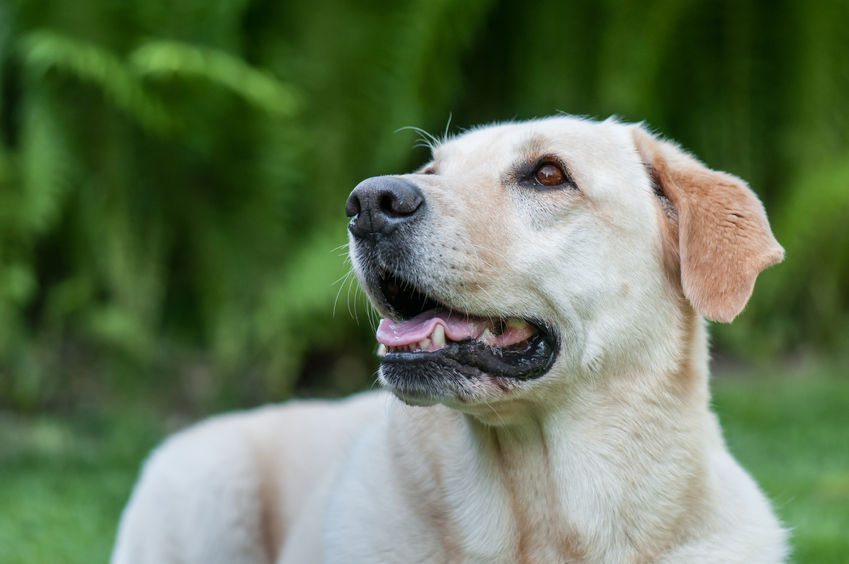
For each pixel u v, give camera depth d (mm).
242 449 4715
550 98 9477
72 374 9133
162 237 9031
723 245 3424
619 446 3357
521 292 3301
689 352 3506
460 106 9984
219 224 9102
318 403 5039
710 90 9906
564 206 3363
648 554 3357
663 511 3365
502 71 9922
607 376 3357
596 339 3348
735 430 7984
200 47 8703
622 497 3346
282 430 4812
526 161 3443
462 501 3357
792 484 6422
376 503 3480
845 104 9711
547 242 3334
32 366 8531
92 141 8648
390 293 3355
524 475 3381
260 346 9102
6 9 8523
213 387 9086
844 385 9195
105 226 8641
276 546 4590
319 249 8836
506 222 3330
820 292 10148
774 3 9703
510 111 9859
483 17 9219
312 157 9141
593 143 3520
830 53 9586
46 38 7906
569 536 3363
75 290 8781
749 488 3609
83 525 6047
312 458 4527
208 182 9141
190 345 9562
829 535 5352
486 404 3236
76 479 7098
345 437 4398
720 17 9719
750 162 9906
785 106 9852
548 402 3346
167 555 4609
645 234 3471
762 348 9828
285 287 8773
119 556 4746
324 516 3746
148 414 8742
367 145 9148
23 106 8758
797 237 9336
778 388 9195
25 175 8398
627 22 9062
